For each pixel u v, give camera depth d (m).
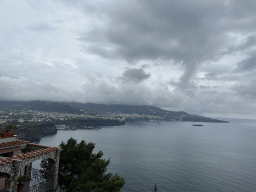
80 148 22.86
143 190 77.31
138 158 134.00
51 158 18.56
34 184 19.44
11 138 20.41
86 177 18.11
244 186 84.06
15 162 13.95
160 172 102.00
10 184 13.71
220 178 93.88
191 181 88.81
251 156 149.75
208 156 146.38
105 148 169.50
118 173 97.56
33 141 186.38
